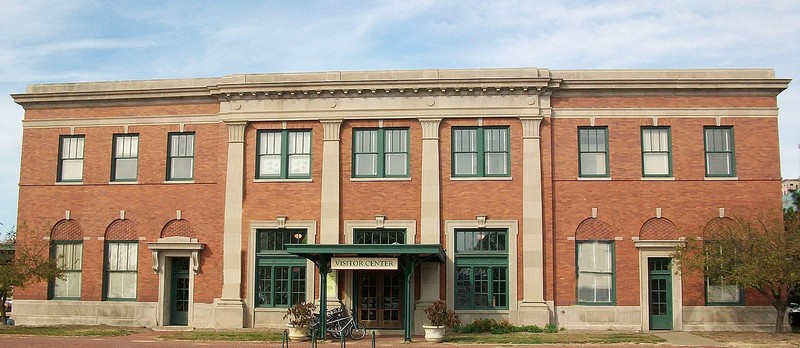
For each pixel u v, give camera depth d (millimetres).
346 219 32750
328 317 29875
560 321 31734
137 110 34938
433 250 27953
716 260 29156
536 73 32625
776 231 28984
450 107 32781
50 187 35156
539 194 32125
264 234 33500
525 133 32531
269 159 33719
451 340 27859
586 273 32062
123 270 34344
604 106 32656
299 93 33438
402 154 33062
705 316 31438
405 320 28828
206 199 33875
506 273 32125
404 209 32562
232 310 32656
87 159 35031
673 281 31641
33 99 35281
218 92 33781
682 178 32156
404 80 32625
